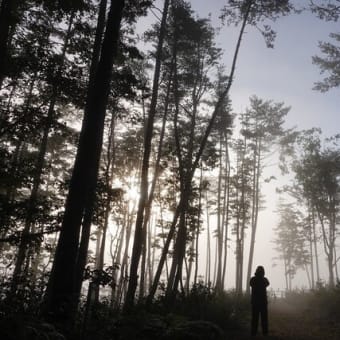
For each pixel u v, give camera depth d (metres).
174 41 18.70
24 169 11.37
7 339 4.10
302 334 8.84
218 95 23.80
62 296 6.64
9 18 9.41
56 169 24.89
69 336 5.79
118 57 13.66
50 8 11.15
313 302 16.00
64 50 14.67
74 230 7.22
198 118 25.80
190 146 19.94
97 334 6.34
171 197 19.56
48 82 11.24
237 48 17.77
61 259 7.00
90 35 12.32
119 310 10.45
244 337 8.41
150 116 15.46
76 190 7.45
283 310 14.98
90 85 11.10
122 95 11.88
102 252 19.91
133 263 12.86
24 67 10.60
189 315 10.33
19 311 5.55
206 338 7.59
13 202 11.00
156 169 18.28
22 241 10.86
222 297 13.49
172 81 20.39
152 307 11.25
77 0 10.95
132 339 7.04
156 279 13.74
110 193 12.59
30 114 11.19
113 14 8.62
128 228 26.19
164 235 21.25
